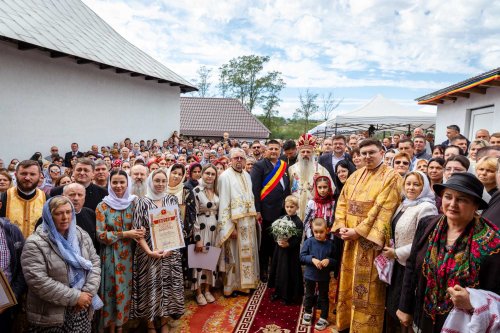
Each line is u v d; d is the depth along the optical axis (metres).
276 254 4.82
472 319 1.97
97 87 15.48
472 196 2.13
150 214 3.77
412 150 5.73
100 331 3.61
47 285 2.77
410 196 3.27
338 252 4.32
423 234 2.52
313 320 4.27
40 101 12.86
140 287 3.76
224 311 4.48
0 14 12.19
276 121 49.75
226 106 34.25
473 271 2.10
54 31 14.03
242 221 4.92
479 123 9.55
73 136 14.36
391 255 3.23
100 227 3.61
